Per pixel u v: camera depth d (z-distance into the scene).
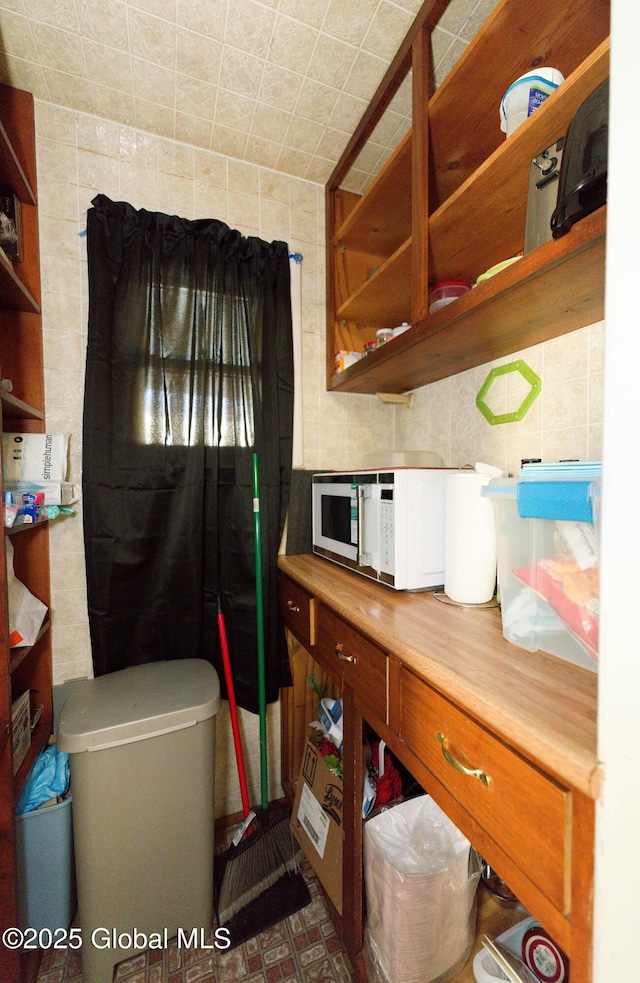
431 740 0.68
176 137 1.38
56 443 1.25
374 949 0.94
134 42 1.05
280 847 1.30
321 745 1.34
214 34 1.03
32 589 1.27
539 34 0.79
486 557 0.94
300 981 1.00
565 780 0.42
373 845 0.95
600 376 0.92
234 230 1.43
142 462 1.31
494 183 0.85
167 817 1.04
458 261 1.17
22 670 1.25
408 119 1.28
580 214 0.60
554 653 0.66
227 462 1.46
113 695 1.12
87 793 0.96
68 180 1.28
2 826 0.87
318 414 1.66
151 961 1.04
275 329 1.53
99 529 1.25
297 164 1.52
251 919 1.12
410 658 0.69
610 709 0.38
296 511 1.59
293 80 1.16
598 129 0.57
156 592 1.35
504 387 1.19
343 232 1.52
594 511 0.57
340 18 1.00
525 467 0.75
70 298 1.29
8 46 1.06
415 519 1.04
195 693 1.13
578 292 0.77
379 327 1.73
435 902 0.87
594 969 0.39
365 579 1.20
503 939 0.87
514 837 0.51
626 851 0.36
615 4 0.35
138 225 1.30
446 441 1.44
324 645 1.13
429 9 0.94
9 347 1.23
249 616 1.46
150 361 1.32
